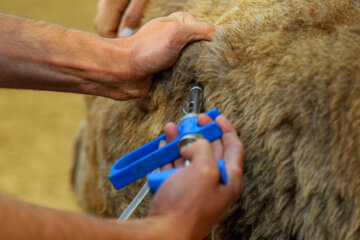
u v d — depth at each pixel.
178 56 1.73
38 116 6.60
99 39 1.81
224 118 1.30
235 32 1.65
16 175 5.63
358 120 1.35
